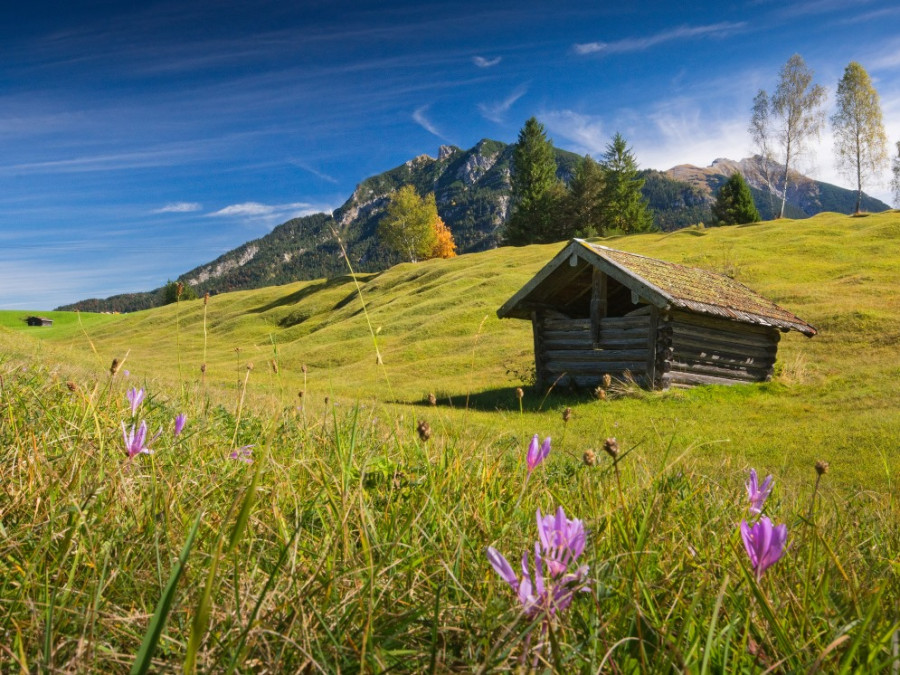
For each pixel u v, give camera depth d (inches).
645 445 263.0
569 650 45.6
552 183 3577.8
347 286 2534.5
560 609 37.3
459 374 1050.7
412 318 1603.1
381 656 47.6
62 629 50.9
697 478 120.8
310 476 100.9
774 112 2837.1
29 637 48.9
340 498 80.7
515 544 71.7
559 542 37.5
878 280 1246.9
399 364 1188.5
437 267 2325.3
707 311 657.0
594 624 49.2
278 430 144.2
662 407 599.8
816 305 1106.1
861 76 2721.5
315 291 2596.0
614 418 547.5
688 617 44.0
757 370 755.4
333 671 46.1
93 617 46.6
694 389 658.2
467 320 1466.5
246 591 56.7
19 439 89.7
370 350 1354.6
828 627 51.2
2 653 44.7
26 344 684.1
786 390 658.2
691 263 1619.1
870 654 42.0
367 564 61.7
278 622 51.8
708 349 701.3
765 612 47.9
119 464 82.8
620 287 786.2
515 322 1413.6
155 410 150.3
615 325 698.8
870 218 2079.2
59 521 68.4
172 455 102.2
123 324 2778.1
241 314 2554.1
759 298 817.5
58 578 54.6
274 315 2373.3
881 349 850.8
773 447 422.6
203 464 101.3
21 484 76.6
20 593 53.2
